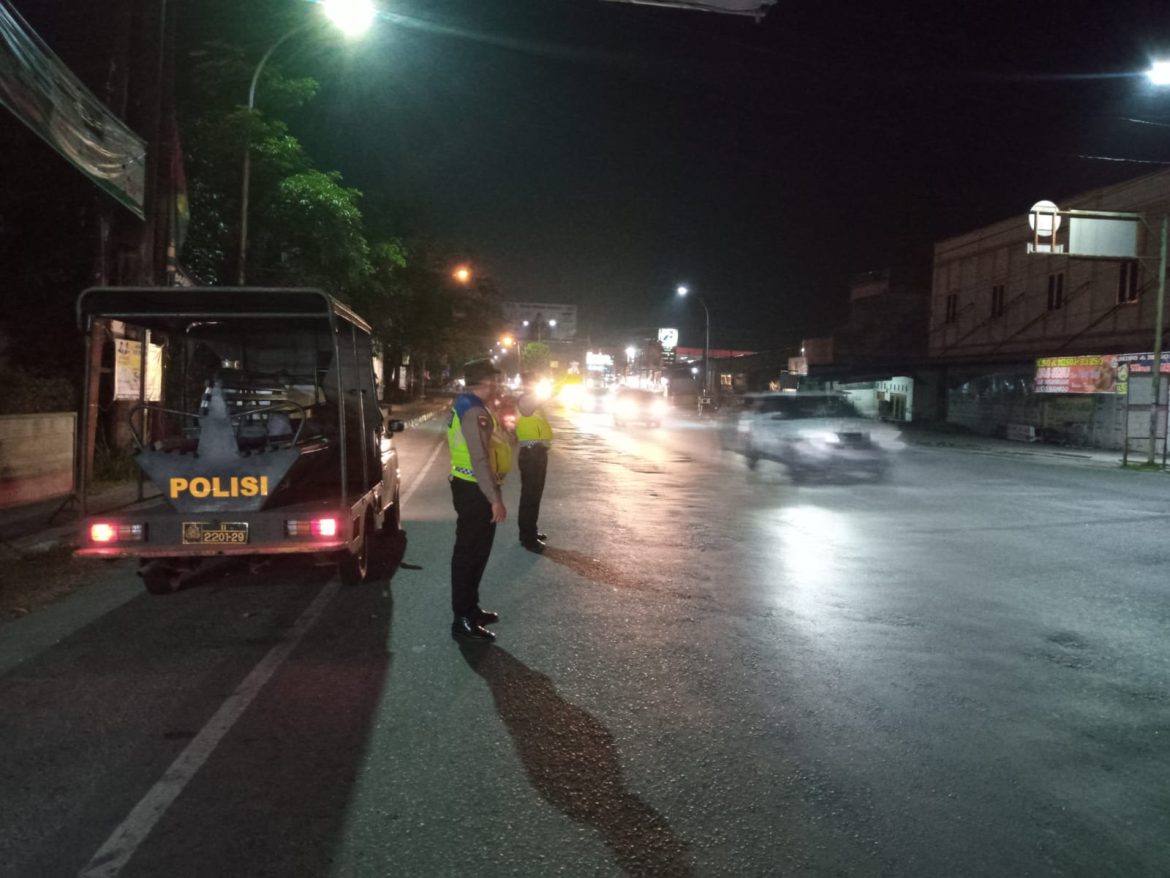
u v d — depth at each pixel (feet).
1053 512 42.65
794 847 11.37
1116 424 90.48
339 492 25.73
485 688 16.87
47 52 30.94
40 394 40.52
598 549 30.91
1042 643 20.57
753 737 14.80
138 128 44.29
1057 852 11.37
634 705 16.14
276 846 11.23
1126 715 16.15
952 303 133.28
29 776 13.08
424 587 24.81
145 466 21.75
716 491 48.62
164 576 23.45
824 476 57.62
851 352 162.91
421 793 12.65
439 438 85.25
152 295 22.30
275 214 65.05
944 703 16.58
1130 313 95.14
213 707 15.79
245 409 28.89
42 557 27.63
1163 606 24.21
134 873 10.62
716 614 22.58
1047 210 67.56
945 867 10.98
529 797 12.58
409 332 139.64
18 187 44.34
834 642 20.35
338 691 16.63
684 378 240.53
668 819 12.03
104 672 17.63
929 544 33.35
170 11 46.68
